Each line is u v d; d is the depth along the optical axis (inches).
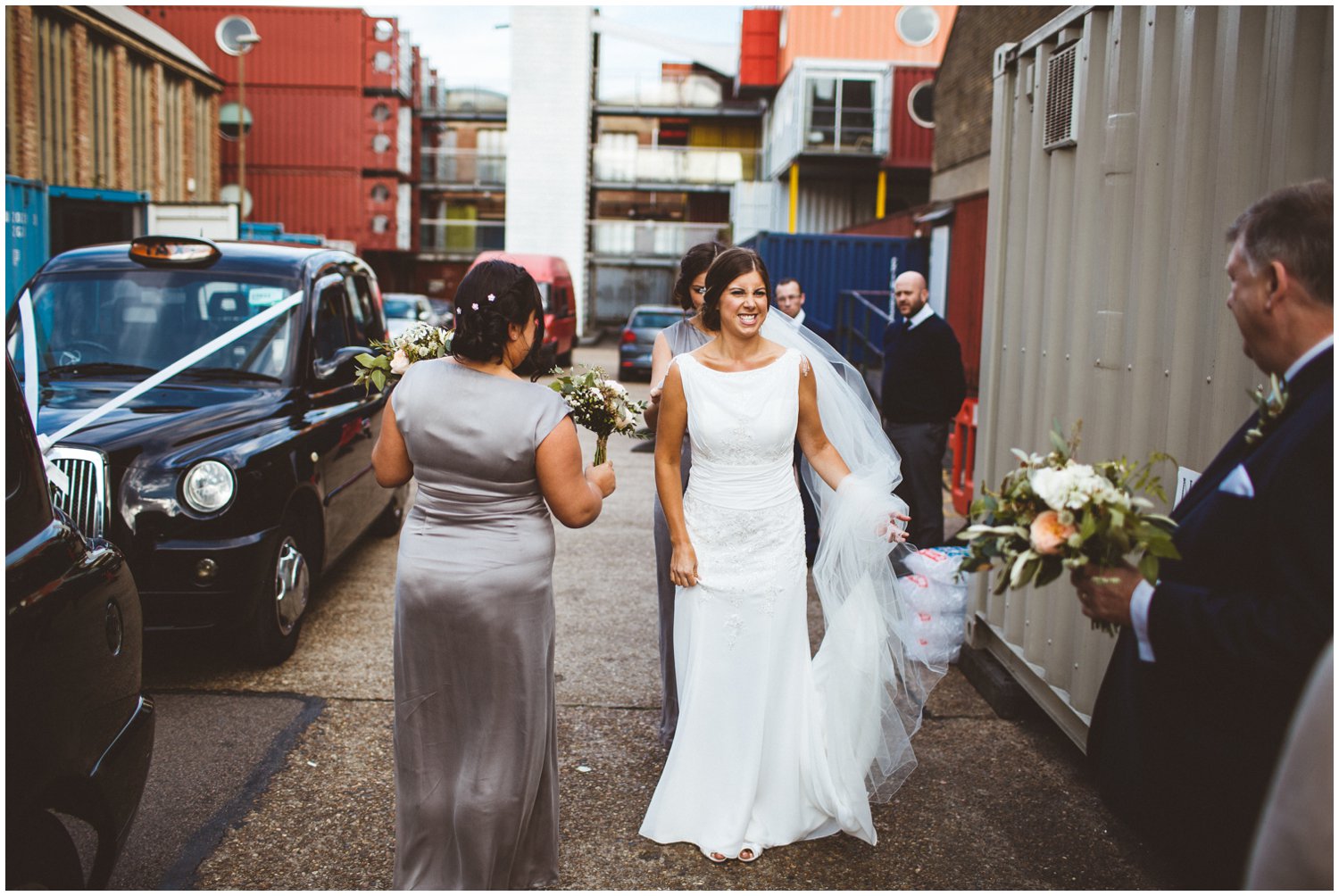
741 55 1224.2
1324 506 67.2
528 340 104.9
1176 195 123.9
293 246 233.3
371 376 113.9
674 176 1354.6
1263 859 49.5
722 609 123.0
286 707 161.5
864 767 122.9
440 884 105.5
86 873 113.3
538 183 1263.5
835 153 1052.5
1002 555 81.8
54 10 789.9
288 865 116.8
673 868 117.7
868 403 149.3
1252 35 110.7
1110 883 115.4
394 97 1325.0
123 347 200.5
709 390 122.0
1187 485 118.7
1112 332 138.4
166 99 1016.2
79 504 155.9
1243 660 70.1
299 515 190.1
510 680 101.9
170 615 160.6
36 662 79.8
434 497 101.7
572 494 102.0
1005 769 143.5
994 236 177.9
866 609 125.0
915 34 1114.7
